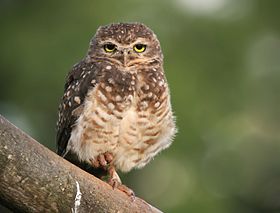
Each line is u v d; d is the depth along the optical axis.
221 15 15.93
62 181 7.41
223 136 14.88
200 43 15.38
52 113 14.91
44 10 15.54
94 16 14.85
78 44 14.70
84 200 7.61
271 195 16.14
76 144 8.89
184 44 15.08
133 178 14.64
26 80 14.84
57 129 9.40
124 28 9.47
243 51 15.80
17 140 7.18
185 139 14.15
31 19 15.54
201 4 15.83
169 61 14.62
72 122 8.98
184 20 15.31
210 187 14.70
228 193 15.30
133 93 8.87
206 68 15.14
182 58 14.80
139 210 8.05
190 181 14.44
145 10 15.05
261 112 15.81
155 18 15.08
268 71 16.20
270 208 16.19
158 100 8.96
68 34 14.88
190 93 14.25
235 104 15.32
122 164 9.05
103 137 8.78
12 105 15.13
